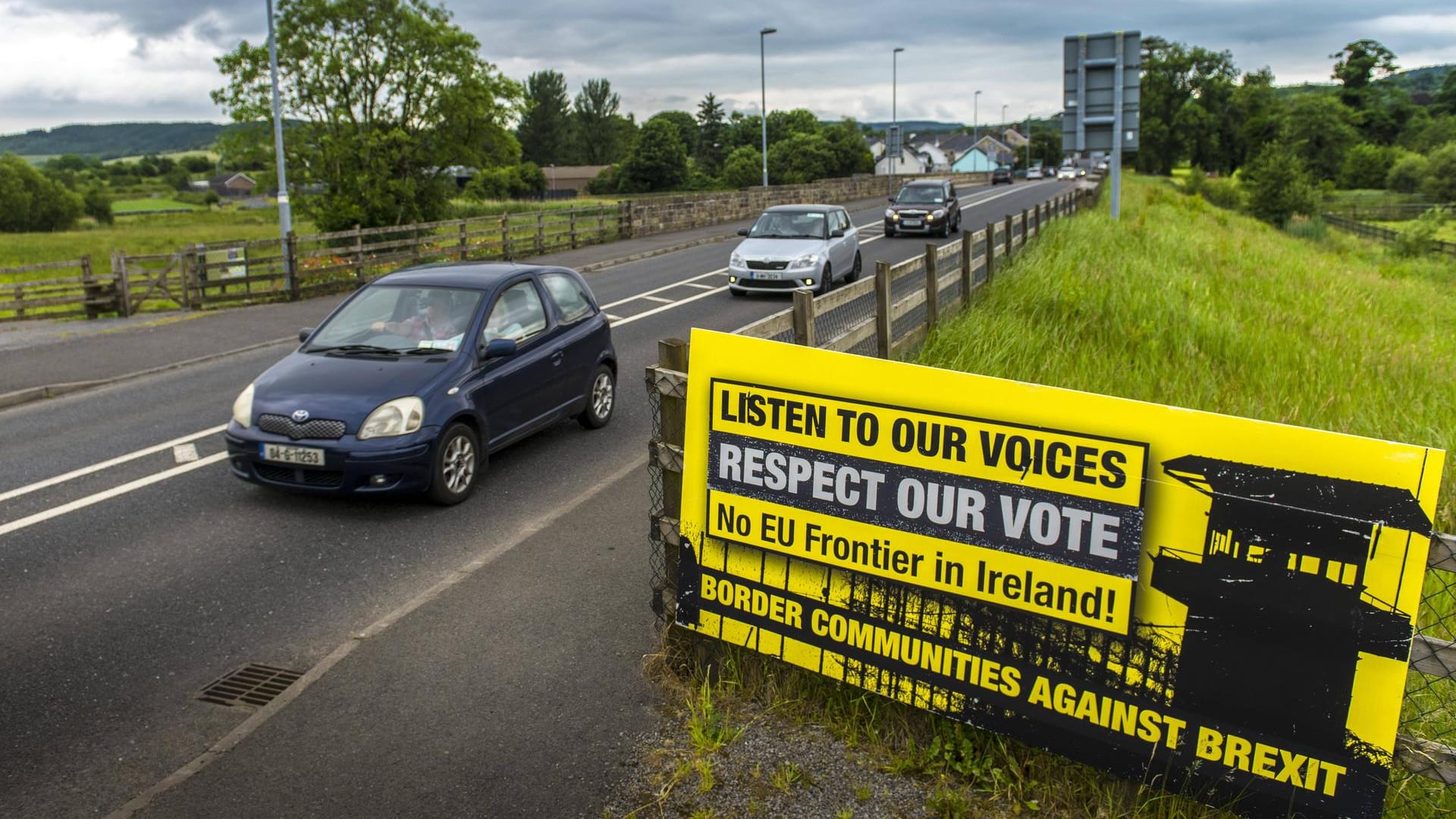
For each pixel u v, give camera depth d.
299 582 5.84
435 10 35.03
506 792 3.75
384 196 34.59
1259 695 3.21
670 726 4.17
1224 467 3.16
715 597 4.36
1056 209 22.97
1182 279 14.23
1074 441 3.39
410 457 6.83
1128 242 18.11
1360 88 132.75
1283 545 3.11
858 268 19.88
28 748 4.15
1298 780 3.19
